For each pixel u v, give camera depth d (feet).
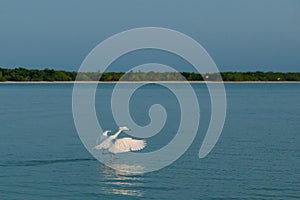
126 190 133.80
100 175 147.84
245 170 155.43
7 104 450.71
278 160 170.91
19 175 147.64
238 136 229.04
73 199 126.00
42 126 268.41
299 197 128.06
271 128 259.60
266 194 130.62
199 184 139.74
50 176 146.61
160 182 141.18
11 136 226.38
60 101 494.59
